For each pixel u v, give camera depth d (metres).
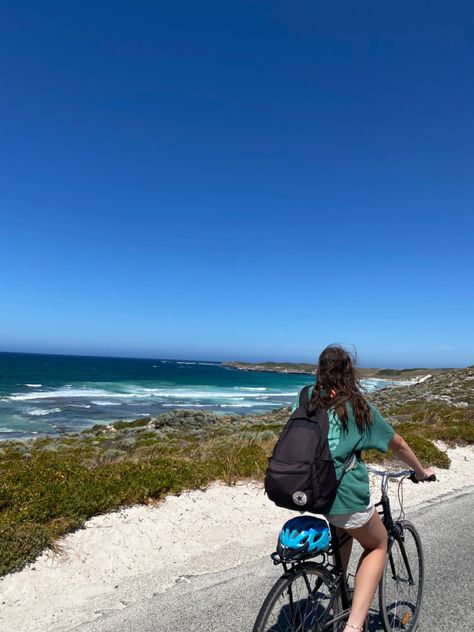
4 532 4.71
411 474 3.41
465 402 25.70
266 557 5.03
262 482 7.66
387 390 55.12
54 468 6.89
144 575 4.56
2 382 69.81
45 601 4.02
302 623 2.82
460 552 5.29
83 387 68.19
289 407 41.25
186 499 6.62
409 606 3.60
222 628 3.69
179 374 119.94
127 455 13.57
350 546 3.13
